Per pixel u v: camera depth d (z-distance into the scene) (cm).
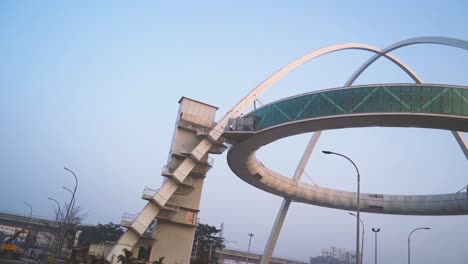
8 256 6284
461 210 6400
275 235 7425
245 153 5678
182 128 6034
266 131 5109
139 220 5203
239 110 5653
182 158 5838
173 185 5431
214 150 5744
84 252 5850
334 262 19838
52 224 9825
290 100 4984
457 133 6525
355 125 4775
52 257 5025
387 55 7500
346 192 7250
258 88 5903
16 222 11712
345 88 4641
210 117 6300
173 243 5641
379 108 4422
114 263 4912
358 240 3058
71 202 5606
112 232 11250
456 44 5588
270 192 7262
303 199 7244
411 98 4341
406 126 4641
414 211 6850
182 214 5791
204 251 9969
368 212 7250
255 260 13425
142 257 6022
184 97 6225
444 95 4266
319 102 4734
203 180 5972
